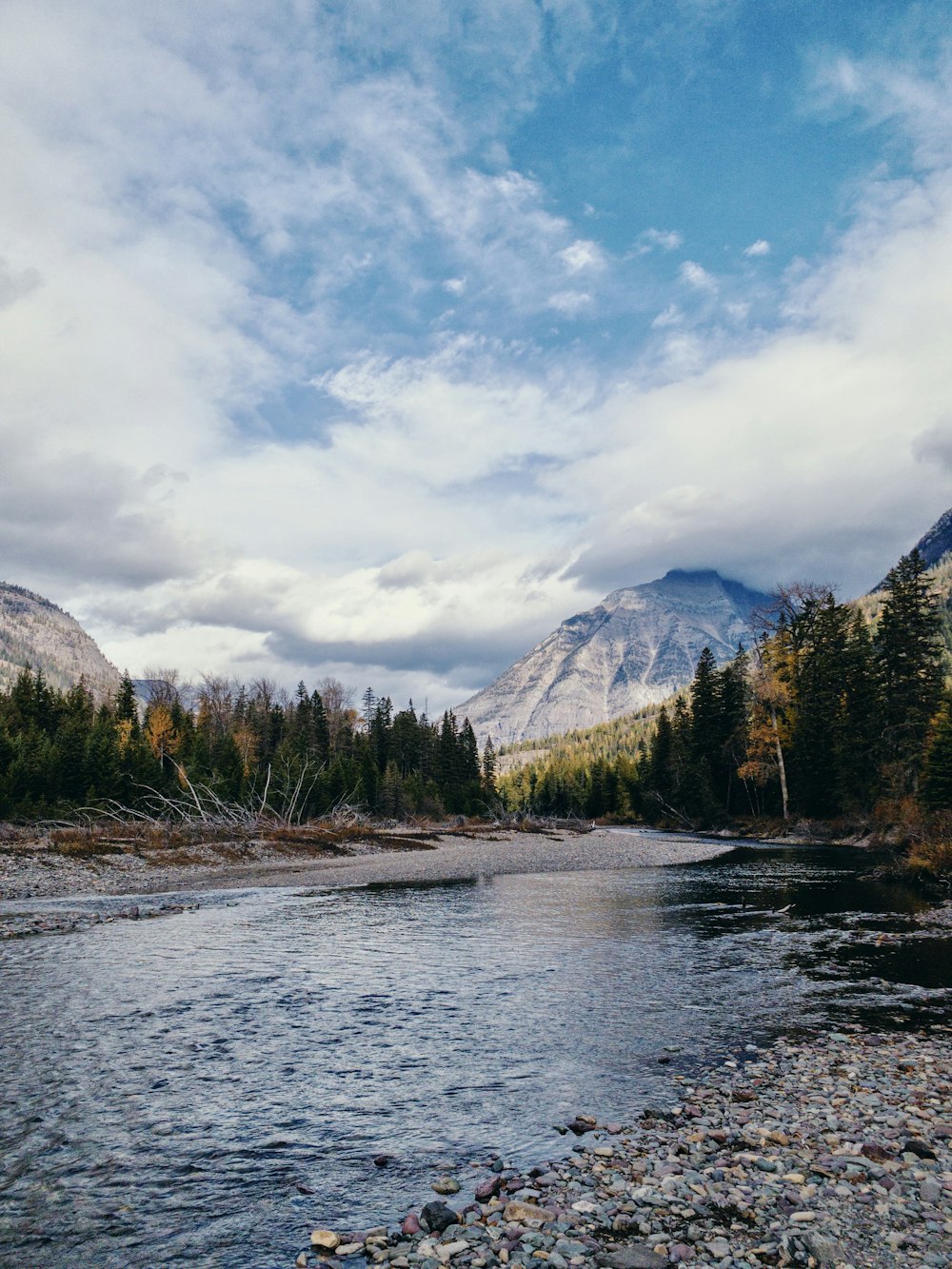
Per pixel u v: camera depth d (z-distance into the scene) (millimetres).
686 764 90438
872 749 58594
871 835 53094
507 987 15750
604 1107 9672
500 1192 7453
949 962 17656
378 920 24953
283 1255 6359
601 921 24359
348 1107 9633
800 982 15938
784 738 69875
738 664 83562
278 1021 13273
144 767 67875
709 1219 6801
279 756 88250
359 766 96188
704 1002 14523
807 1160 8039
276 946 20141
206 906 28703
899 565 60688
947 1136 8578
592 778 135625
